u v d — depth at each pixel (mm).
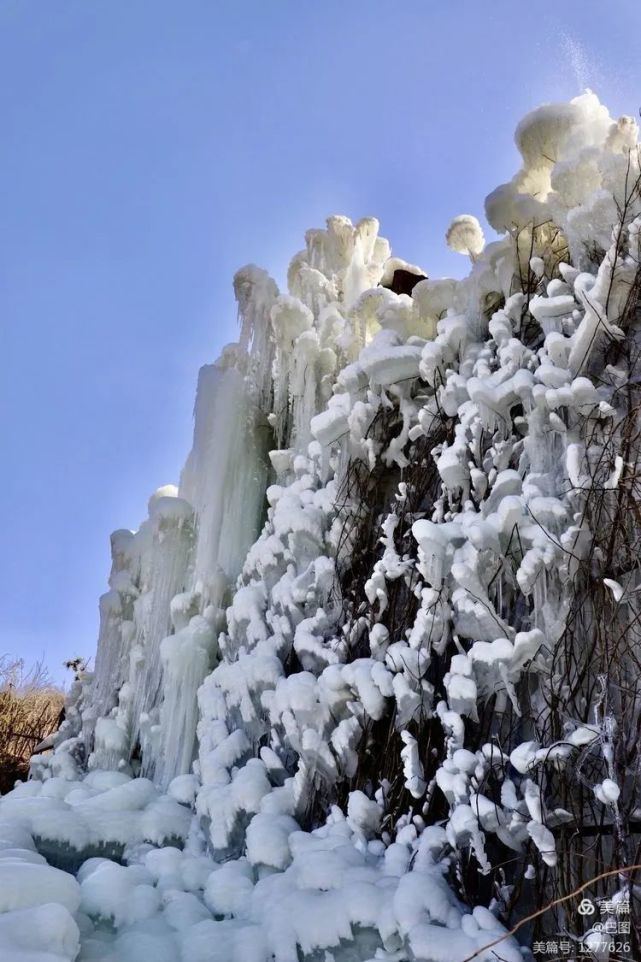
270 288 6492
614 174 4055
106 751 5566
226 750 4469
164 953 3039
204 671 5258
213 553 5664
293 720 4070
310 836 3680
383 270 7199
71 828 4012
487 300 4812
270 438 6277
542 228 4668
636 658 3201
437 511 4188
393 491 4918
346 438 5035
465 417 4148
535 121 4797
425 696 3729
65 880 3217
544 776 3154
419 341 5035
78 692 7031
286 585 4836
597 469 3576
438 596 3738
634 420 3670
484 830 3154
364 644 4414
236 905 3412
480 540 3482
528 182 4961
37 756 6164
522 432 4102
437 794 3625
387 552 4309
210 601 5543
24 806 4238
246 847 3818
